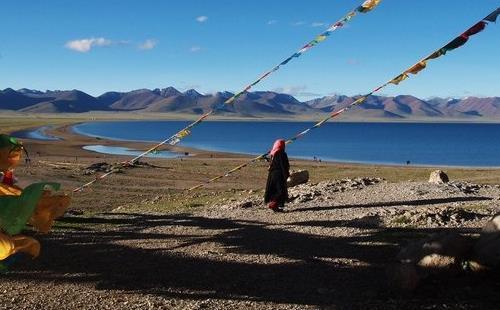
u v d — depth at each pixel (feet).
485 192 56.70
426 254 26.68
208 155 252.42
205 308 24.26
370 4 24.59
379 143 461.78
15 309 24.11
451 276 26.22
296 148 375.66
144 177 128.67
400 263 26.27
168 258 32.71
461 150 378.73
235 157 237.86
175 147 310.24
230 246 35.45
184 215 48.55
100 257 32.96
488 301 23.75
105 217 47.60
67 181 110.01
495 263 25.81
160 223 44.24
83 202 80.28
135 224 44.09
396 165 235.40
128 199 85.76
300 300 25.18
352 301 24.77
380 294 25.57
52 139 336.08
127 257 32.96
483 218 40.42
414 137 599.98
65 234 39.32
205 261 31.94
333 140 507.71
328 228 39.81
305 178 68.54
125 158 204.95
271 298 25.52
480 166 245.86
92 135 427.33
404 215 41.29
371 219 41.73
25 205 17.94
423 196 53.47
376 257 31.76
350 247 34.14
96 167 141.28
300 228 40.19
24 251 18.52
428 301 24.14
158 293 26.35
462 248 26.81
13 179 20.18
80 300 25.35
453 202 49.98
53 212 19.39
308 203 52.01
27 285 27.50
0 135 19.69
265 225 41.93
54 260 31.94
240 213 47.96
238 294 26.12
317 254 32.86
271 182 47.70
